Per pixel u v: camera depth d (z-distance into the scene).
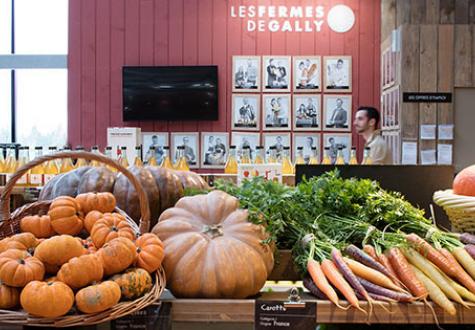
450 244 1.71
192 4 6.71
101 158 1.54
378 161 5.21
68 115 6.84
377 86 6.62
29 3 6.89
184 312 1.50
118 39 6.76
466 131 5.35
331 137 6.66
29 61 6.86
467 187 1.88
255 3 6.66
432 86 5.34
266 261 1.62
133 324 1.42
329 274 1.56
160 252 1.45
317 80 6.65
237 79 6.69
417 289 1.54
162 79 6.68
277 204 1.75
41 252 1.32
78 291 1.28
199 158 6.75
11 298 1.28
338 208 1.87
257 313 1.48
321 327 1.75
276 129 6.68
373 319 1.50
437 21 5.91
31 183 3.97
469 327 1.68
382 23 6.50
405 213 1.84
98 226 1.46
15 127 6.98
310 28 6.65
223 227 1.65
